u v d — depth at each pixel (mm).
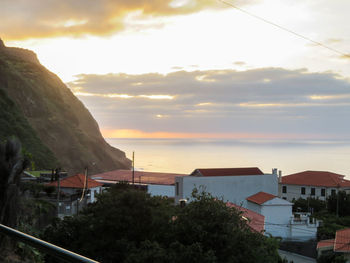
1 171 12836
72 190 56875
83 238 24047
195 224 19875
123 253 22188
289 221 49000
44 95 158875
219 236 19453
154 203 24703
